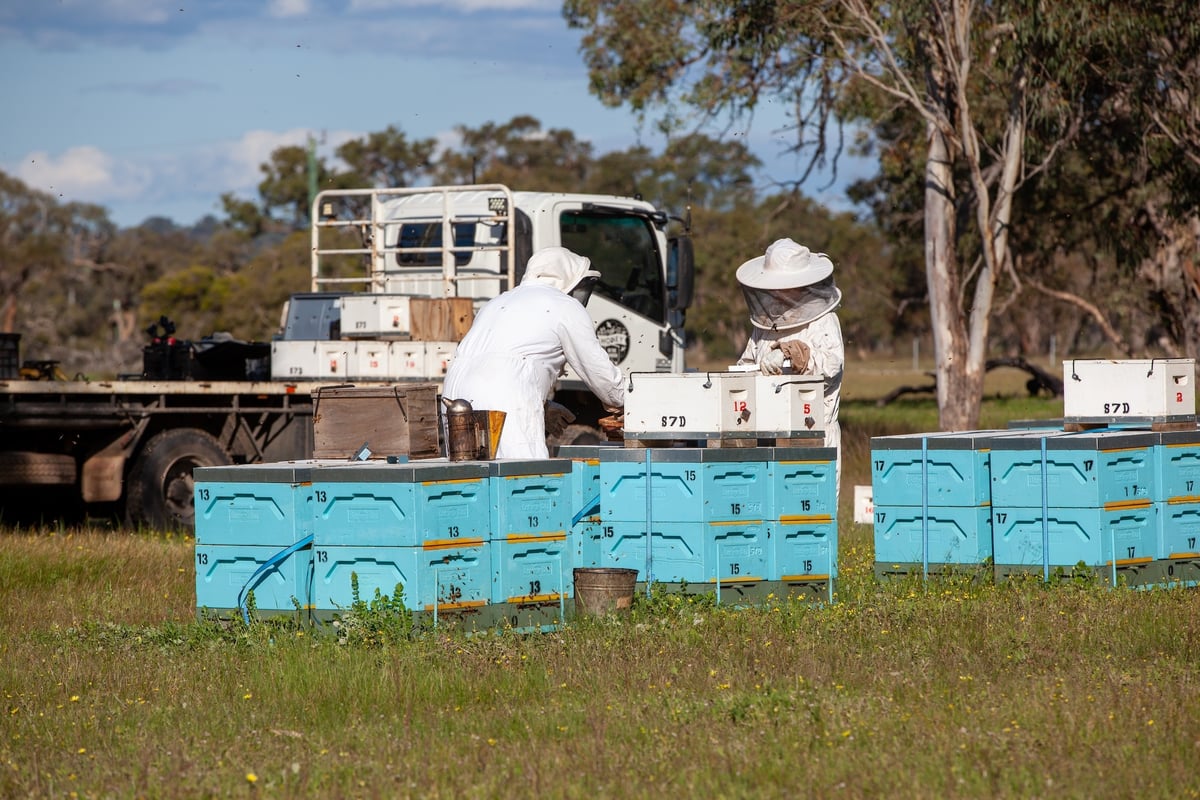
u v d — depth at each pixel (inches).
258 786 477.4
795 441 807.7
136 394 1226.6
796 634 709.9
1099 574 837.8
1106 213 2920.8
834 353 930.7
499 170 6535.4
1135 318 3627.0
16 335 1224.8
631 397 805.2
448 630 678.5
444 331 1210.0
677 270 1337.4
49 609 846.5
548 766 493.7
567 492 735.7
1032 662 652.1
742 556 781.9
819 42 2277.3
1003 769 479.5
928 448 889.5
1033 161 2431.1
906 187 2994.6
